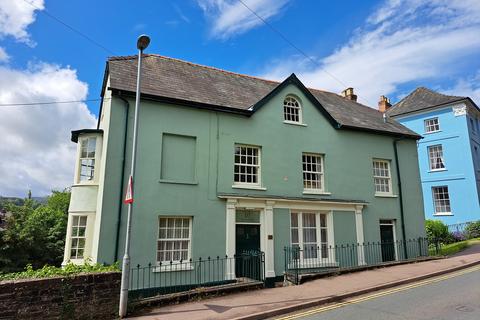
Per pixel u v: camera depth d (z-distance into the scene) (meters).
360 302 8.71
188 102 12.60
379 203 16.55
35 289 7.05
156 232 11.34
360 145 16.78
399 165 17.88
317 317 7.54
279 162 14.27
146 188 11.46
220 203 12.62
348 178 15.92
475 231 22.34
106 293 7.88
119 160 11.27
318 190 15.10
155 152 11.87
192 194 12.20
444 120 26.22
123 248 10.72
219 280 11.93
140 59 9.26
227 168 13.08
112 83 11.71
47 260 18.34
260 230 13.25
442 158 26.11
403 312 7.44
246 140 13.71
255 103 14.02
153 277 10.98
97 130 12.67
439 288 9.73
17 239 17.30
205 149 12.80
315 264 13.91
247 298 9.30
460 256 15.79
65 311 7.29
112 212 10.80
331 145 15.85
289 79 15.27
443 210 25.62
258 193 13.48
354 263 14.88
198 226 12.05
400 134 17.98
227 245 12.30
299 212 14.31
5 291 6.74
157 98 12.08
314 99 15.80
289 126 14.91
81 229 11.99
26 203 20.84
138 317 7.75
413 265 13.87
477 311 7.19
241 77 17.61
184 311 8.12
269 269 12.75
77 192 12.16
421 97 28.86
